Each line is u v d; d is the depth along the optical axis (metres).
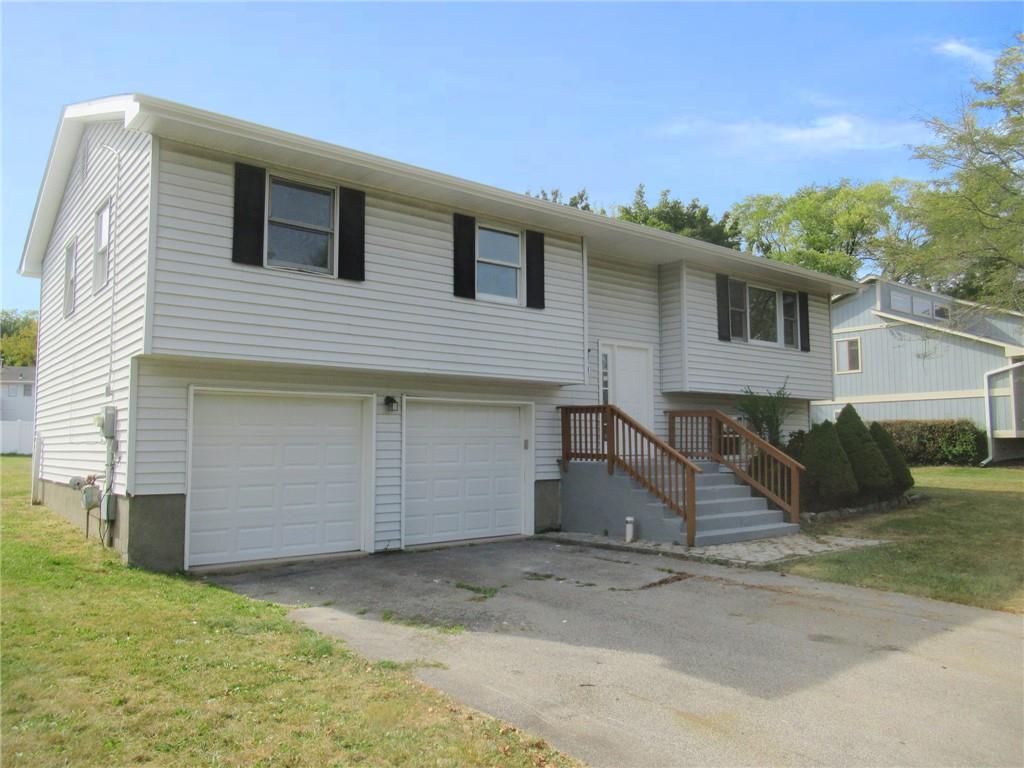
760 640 6.01
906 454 23.41
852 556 9.33
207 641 5.47
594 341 13.22
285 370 9.55
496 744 3.88
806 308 16.44
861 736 4.12
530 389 12.27
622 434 11.61
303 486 9.81
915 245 14.28
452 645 5.80
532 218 11.26
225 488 9.17
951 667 5.35
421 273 10.16
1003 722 4.34
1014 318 21.16
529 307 11.35
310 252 9.26
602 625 6.45
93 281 10.66
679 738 4.06
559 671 5.18
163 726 3.91
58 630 5.54
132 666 4.81
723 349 14.46
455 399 11.29
